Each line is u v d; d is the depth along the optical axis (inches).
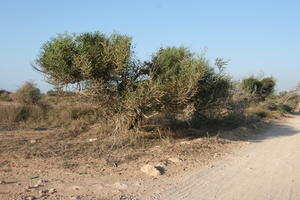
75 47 406.0
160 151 376.5
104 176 275.3
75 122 591.2
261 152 404.8
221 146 428.5
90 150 390.6
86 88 420.2
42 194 222.1
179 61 458.3
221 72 495.8
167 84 405.7
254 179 278.1
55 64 390.3
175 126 552.1
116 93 432.1
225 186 255.3
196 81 412.2
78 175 277.7
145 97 394.6
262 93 1323.8
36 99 868.0
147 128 515.8
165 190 240.2
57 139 474.3
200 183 261.4
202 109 506.3
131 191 235.5
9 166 305.4
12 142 438.0
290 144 475.2
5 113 669.3
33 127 597.0
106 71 418.3
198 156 359.9
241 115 640.4
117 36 423.8
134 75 440.8
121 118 432.1
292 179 280.2
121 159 337.1
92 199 215.9
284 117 1047.0
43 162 324.5
